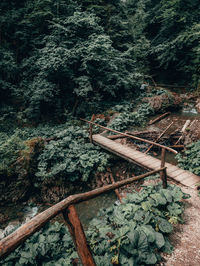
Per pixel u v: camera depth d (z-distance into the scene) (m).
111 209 3.81
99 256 2.66
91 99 12.41
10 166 6.48
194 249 2.83
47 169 7.10
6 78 11.23
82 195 1.68
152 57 16.31
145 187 4.15
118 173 7.42
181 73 15.02
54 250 3.29
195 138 7.28
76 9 11.00
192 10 12.79
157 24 16.23
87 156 7.41
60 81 11.28
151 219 3.16
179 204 3.79
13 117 10.78
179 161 6.60
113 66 11.08
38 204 6.51
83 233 1.53
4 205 6.31
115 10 14.73
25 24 11.82
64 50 9.60
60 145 8.10
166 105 11.53
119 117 10.79
